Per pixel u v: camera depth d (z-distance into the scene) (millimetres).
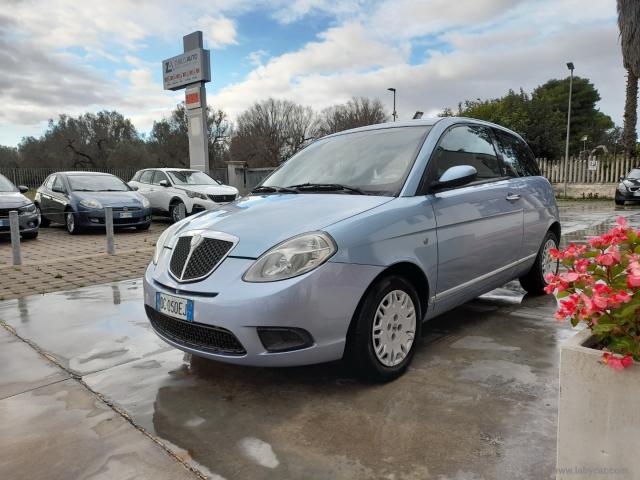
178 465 2281
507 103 28719
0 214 9461
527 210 4449
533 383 3021
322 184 3607
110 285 5859
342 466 2238
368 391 2965
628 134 23031
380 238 2922
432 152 3539
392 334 3059
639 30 11070
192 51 16125
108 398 2961
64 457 2363
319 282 2654
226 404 2857
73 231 10930
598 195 21781
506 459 2250
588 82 55344
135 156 42344
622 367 1566
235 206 3525
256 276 2676
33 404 2898
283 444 2430
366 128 4227
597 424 1646
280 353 2637
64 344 3867
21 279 6195
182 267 2996
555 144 26672
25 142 41594
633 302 1578
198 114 16453
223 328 2664
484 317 4379
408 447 2371
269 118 55375
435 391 2939
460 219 3531
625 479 1611
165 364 3459
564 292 1762
